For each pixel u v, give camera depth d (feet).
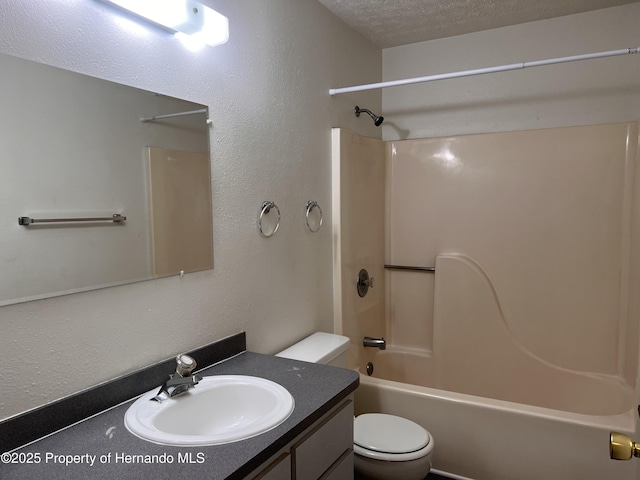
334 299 8.08
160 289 4.60
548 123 8.75
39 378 3.56
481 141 9.04
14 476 3.02
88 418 3.85
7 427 3.33
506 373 8.81
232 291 5.59
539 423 6.18
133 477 3.01
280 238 6.50
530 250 8.73
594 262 8.29
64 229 3.68
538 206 8.64
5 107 3.27
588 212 8.29
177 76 4.71
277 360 5.35
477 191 9.12
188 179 4.87
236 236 5.63
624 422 5.90
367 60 9.35
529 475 6.29
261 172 6.05
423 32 9.06
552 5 7.97
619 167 8.04
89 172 3.86
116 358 4.16
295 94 6.79
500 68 6.89
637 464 5.69
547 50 8.63
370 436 6.04
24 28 3.38
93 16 3.87
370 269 9.31
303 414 3.92
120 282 4.16
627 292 8.01
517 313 8.86
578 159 8.30
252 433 3.54
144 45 4.34
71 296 3.76
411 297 9.95
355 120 8.86
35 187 3.47
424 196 9.63
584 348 8.42
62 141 3.65
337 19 8.07
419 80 7.26
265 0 6.06
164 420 3.97
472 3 7.73
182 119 4.77
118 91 4.09
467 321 9.05
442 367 9.27
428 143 9.52
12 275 3.35
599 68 8.29
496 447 6.47
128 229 4.22
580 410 8.20
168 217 4.64
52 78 3.56
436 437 6.86
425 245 9.70
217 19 4.67
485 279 8.95
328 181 7.82
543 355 8.71
